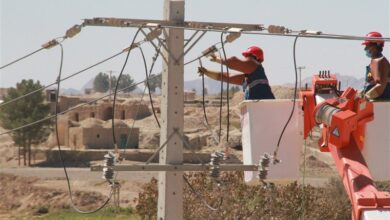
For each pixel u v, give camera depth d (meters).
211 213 52.97
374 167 25.56
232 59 27.91
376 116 25.64
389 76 27.09
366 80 27.84
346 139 24.17
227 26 26.09
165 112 25.89
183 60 25.67
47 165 191.12
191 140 178.88
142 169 24.75
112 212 89.38
